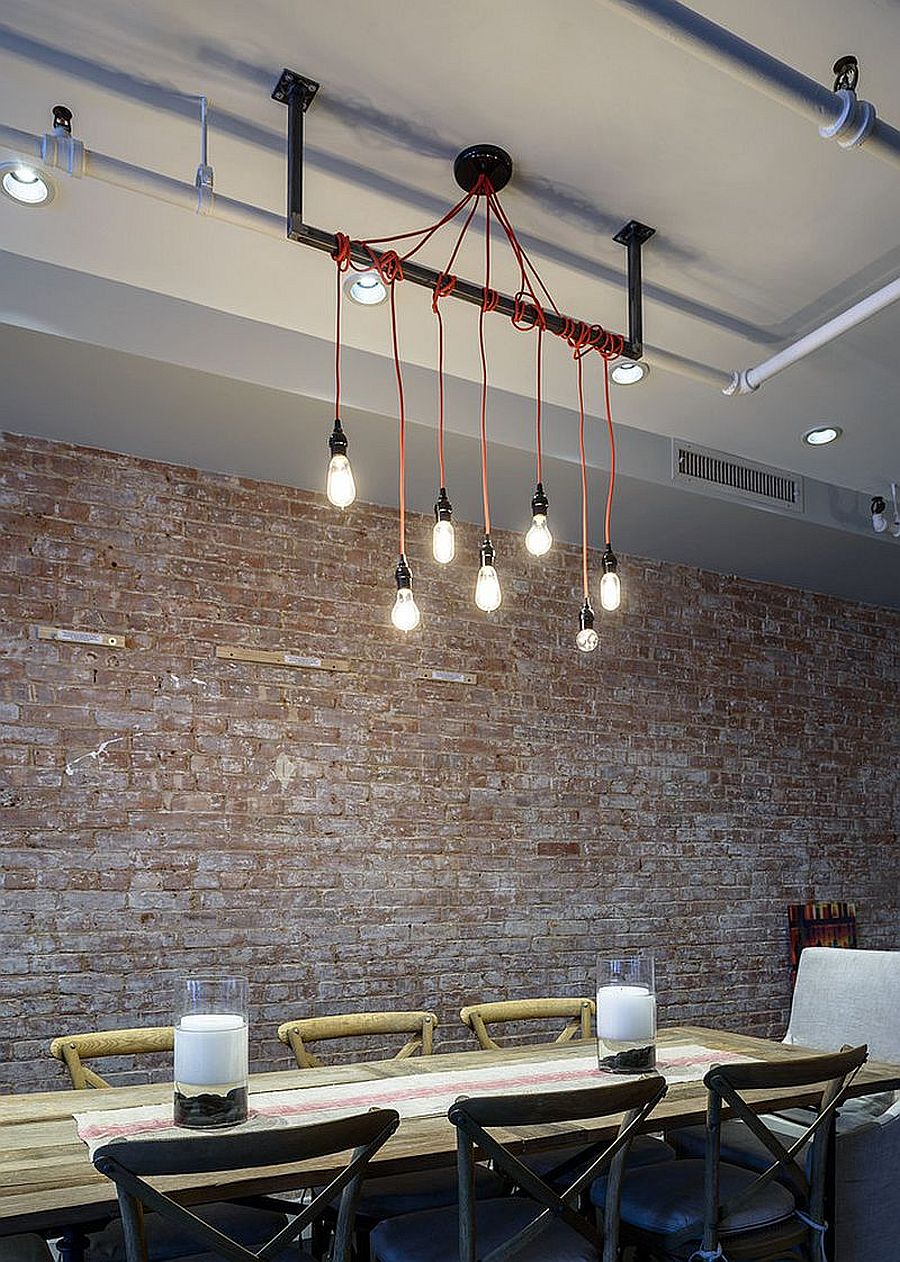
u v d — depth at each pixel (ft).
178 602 13.88
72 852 12.82
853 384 13.12
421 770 15.48
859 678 20.68
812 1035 11.64
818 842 19.52
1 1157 6.61
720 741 18.57
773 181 9.29
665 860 17.61
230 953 13.64
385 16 7.54
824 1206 8.48
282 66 8.00
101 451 13.61
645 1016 9.09
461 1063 9.49
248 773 14.08
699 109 8.41
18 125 8.66
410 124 8.60
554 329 9.62
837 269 10.59
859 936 19.72
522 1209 8.00
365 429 12.92
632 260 10.12
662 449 14.83
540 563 17.13
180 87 8.21
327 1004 14.24
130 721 13.37
